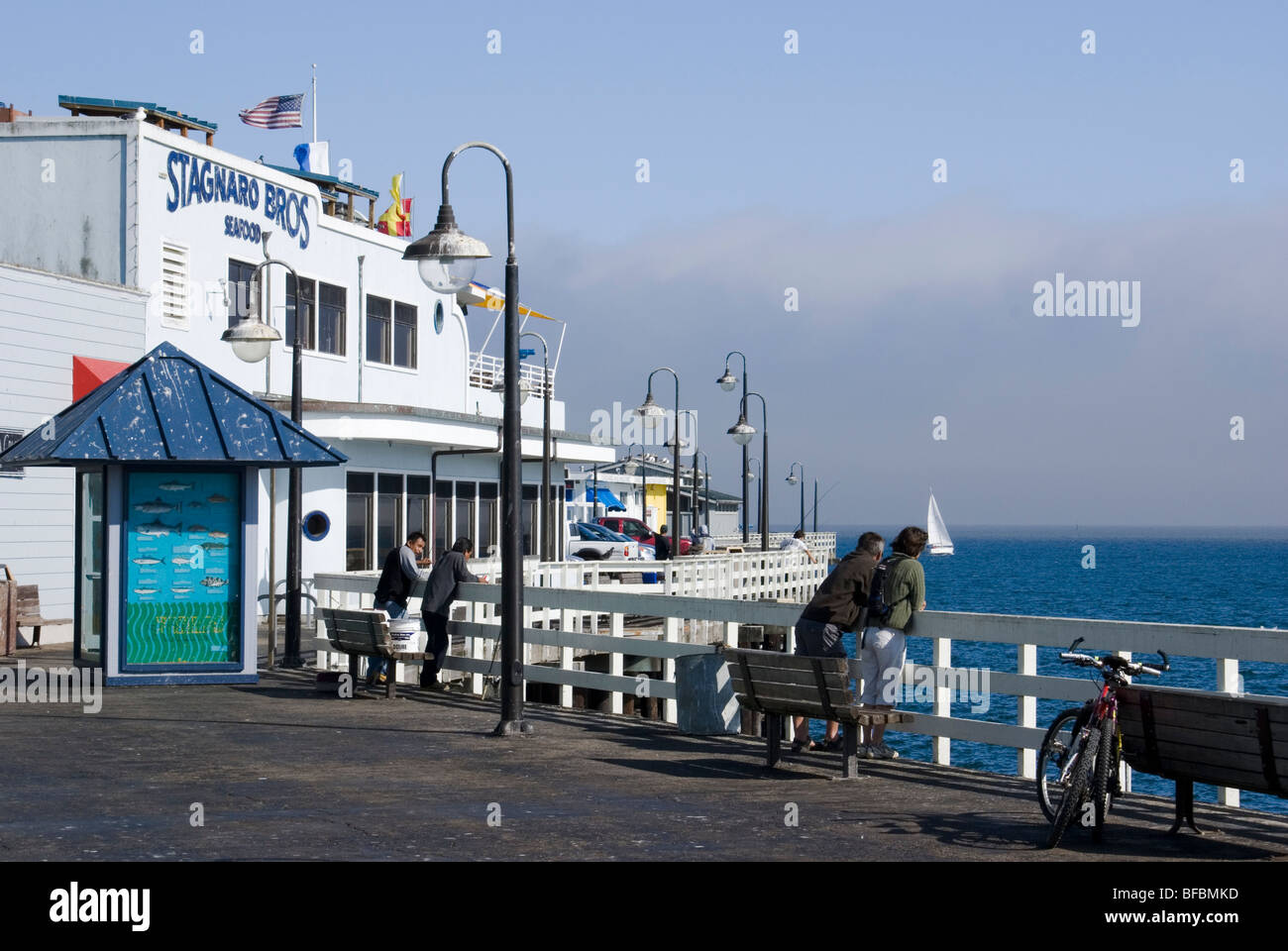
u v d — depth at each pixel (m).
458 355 38.69
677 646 15.11
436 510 33.44
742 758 12.52
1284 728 8.18
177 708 15.23
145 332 25.34
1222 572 141.12
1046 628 11.39
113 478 17.09
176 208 27.08
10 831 8.77
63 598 23.16
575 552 42.22
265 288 30.00
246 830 8.88
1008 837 9.01
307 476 28.88
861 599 12.30
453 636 19.19
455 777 11.24
